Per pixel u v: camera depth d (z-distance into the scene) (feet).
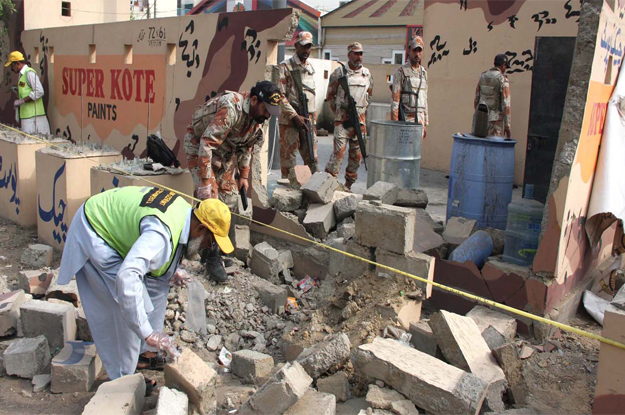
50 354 12.71
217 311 14.98
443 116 36.32
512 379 10.92
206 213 10.05
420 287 12.73
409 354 10.46
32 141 22.53
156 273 10.64
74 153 19.52
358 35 81.82
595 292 16.12
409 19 76.38
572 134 12.55
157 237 9.75
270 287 15.71
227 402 10.66
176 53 23.26
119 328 10.71
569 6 29.27
